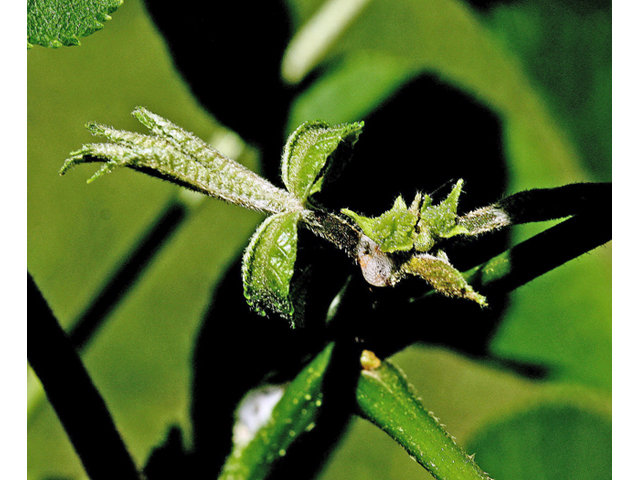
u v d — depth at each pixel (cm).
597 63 27
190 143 20
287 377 21
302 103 26
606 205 20
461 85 27
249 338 25
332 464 31
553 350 27
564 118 27
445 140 26
